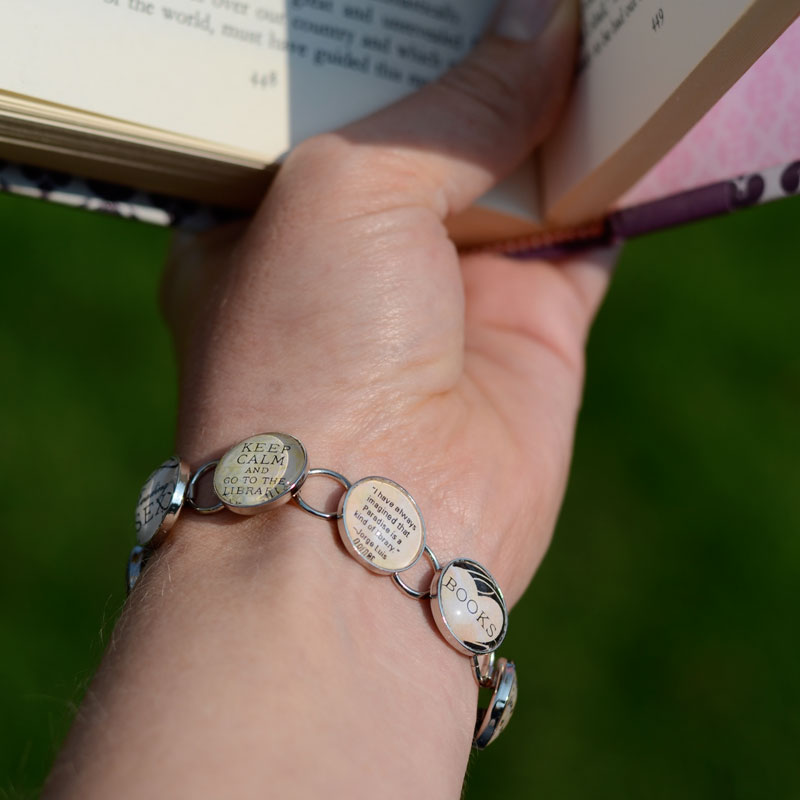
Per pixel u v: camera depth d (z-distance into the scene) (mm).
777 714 446
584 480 495
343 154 230
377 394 222
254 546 204
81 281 530
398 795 184
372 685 193
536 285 280
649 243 561
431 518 219
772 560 478
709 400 519
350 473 215
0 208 534
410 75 248
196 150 229
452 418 233
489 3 256
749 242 562
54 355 510
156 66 226
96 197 247
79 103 219
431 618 208
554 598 468
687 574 475
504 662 214
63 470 484
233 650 186
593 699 447
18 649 439
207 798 170
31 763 409
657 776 435
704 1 198
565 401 266
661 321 538
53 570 462
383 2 247
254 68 234
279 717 180
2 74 214
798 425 512
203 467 214
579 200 252
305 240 226
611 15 230
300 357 222
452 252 240
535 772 432
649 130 218
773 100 242
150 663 186
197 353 236
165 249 549
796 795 432
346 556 206
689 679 451
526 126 248
